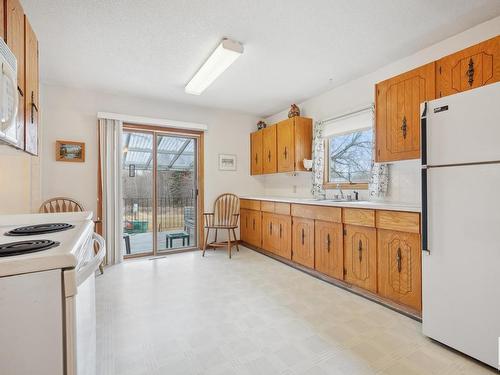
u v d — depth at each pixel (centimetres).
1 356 66
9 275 66
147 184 405
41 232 110
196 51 255
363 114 311
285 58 270
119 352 166
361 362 157
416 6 192
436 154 172
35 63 168
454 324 163
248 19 207
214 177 448
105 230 354
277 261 367
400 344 174
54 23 209
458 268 161
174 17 204
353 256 259
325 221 290
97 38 231
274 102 411
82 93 351
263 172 445
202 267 339
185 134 427
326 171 370
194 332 189
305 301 240
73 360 73
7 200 248
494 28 206
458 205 161
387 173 279
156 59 270
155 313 217
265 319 207
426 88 219
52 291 70
